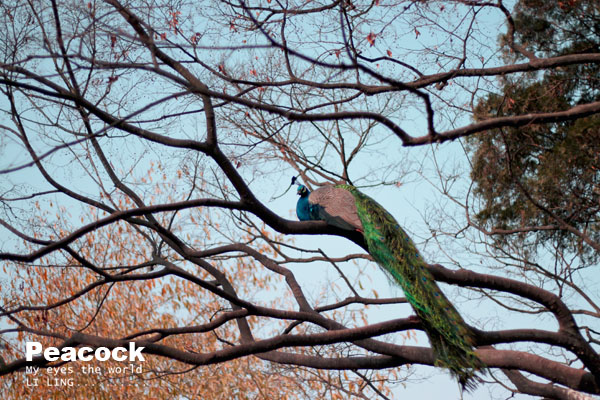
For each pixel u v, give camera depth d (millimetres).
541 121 6605
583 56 8164
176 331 7594
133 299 14656
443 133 6129
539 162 12734
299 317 7719
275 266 8891
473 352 6766
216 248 8797
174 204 6727
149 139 6699
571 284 10117
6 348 12008
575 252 12391
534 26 12695
